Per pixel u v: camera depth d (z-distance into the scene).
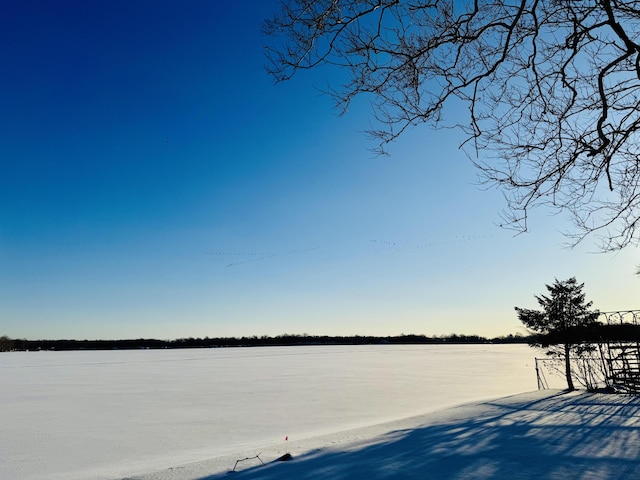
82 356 87.81
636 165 5.54
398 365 49.41
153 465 9.59
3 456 11.00
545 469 6.30
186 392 24.66
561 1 4.66
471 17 4.43
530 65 5.16
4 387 27.81
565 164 5.27
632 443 7.74
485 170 5.64
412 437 9.75
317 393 23.88
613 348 17.81
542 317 19.92
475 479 5.94
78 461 10.42
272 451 9.40
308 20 4.48
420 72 4.86
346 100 5.07
